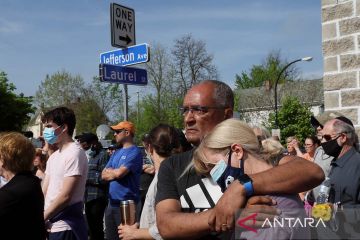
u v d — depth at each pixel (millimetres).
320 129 5043
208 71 38000
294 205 1835
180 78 37906
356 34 5809
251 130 2057
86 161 4562
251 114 49000
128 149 6031
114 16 6125
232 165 1987
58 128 4512
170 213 2139
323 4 6160
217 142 2014
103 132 14898
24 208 3336
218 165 2002
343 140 3979
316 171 1895
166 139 3762
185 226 1990
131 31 6391
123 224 3029
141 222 3242
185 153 2406
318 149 5051
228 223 1782
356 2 5805
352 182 3746
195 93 2582
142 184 6254
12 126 44281
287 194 1844
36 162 6559
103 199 7887
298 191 1857
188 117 2592
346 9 5906
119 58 6363
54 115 4500
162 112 37719
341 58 5961
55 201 4262
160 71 37656
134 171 5945
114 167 6020
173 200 2236
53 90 46469
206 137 2090
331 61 6074
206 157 2055
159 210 2225
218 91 2570
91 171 7941
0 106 42906
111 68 6012
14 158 3453
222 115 2566
